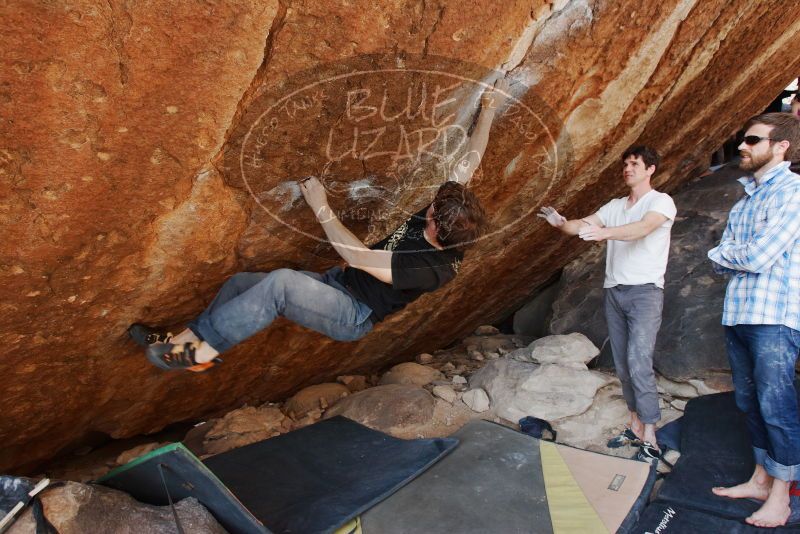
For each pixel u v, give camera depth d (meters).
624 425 3.26
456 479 2.70
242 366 3.25
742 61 3.43
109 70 1.20
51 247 1.56
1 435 2.46
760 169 2.28
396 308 2.22
